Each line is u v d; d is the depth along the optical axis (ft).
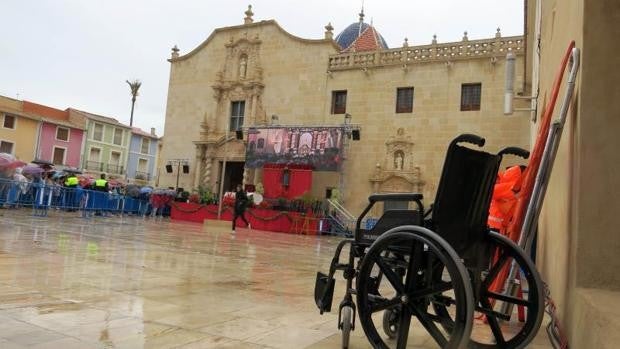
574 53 12.53
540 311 10.90
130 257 25.21
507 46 74.08
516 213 14.87
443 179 10.12
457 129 76.38
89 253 25.32
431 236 9.50
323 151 81.10
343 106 87.04
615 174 10.67
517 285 14.74
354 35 113.50
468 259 10.74
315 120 88.48
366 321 10.82
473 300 9.05
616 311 8.36
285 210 77.77
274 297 17.22
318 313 14.94
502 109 73.46
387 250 10.96
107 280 17.76
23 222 43.98
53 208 62.75
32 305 13.05
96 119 169.58
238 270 23.93
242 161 93.81
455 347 9.04
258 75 94.68
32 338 10.27
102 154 173.47
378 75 83.82
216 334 11.66
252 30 97.96
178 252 29.89
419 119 79.56
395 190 79.87
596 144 10.85
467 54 76.89
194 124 102.37
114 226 50.96
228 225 71.05
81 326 11.44
